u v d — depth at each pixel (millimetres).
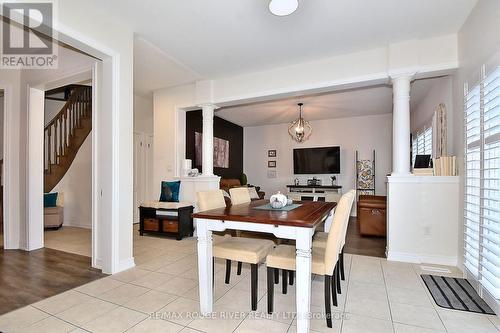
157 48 3373
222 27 2904
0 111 6223
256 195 6531
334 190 6930
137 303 2158
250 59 3670
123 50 2850
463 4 2496
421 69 3139
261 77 4066
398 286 2492
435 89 4129
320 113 6617
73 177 5457
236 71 4086
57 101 6641
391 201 3291
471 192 2570
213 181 4578
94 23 2549
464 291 2383
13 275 2740
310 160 7387
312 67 3717
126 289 2414
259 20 2770
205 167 4598
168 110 4859
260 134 8156
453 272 2848
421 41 3148
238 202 3123
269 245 2328
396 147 3295
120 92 2828
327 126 7312
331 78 3596
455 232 3072
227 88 4328
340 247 2141
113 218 2764
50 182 5566
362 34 3025
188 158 5566
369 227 4500
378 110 6316
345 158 7125
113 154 2762
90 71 3094
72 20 2359
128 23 2836
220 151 7012
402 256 3236
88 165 5320
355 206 6875
